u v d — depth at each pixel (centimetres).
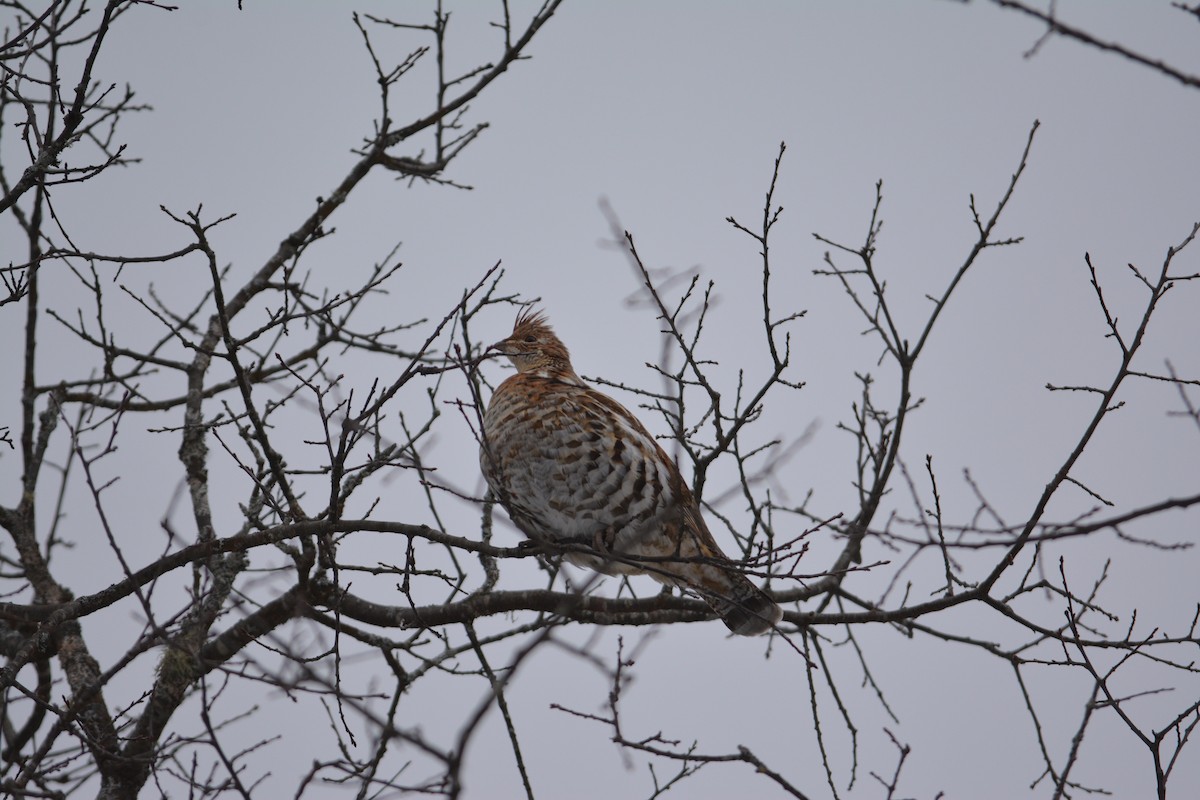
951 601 1079
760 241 1065
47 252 1005
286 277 1099
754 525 1089
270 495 991
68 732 980
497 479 1012
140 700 1023
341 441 951
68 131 1001
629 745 981
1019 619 1057
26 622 1170
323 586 1111
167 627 975
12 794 940
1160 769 945
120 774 1057
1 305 1023
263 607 1143
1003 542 774
